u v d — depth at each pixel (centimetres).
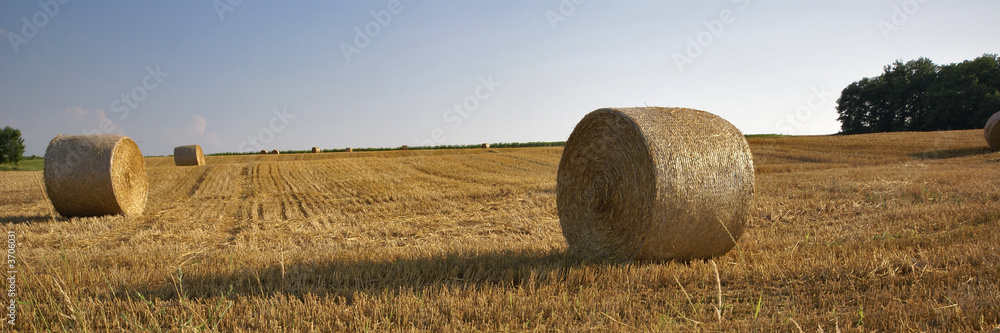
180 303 397
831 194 1078
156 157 3956
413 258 557
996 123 2152
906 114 5122
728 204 529
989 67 4650
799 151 2653
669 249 521
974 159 1914
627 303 394
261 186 1775
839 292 408
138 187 1170
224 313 373
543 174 2031
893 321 336
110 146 1066
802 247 573
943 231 637
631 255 536
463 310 384
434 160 2833
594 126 600
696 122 548
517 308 385
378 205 1216
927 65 4953
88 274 479
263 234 870
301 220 1034
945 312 340
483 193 1364
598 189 592
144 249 698
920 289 393
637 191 523
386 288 424
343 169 2386
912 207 865
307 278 473
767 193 1134
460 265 508
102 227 946
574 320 367
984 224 656
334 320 370
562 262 537
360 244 777
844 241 609
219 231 921
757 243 621
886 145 2664
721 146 537
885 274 438
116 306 399
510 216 1016
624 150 546
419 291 432
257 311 388
